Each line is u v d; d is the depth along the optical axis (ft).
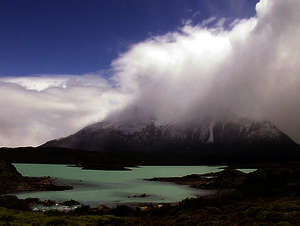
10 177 308.40
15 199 187.32
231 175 341.00
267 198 168.45
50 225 101.30
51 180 356.38
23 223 100.83
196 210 137.39
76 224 104.37
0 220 105.91
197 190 293.84
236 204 148.56
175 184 359.66
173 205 177.58
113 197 243.40
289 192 175.32
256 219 99.55
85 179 414.41
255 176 232.94
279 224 88.53
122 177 463.42
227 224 96.78
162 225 107.65
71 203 201.26
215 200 167.12
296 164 376.89
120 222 117.50
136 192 278.46
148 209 162.81
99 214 152.35
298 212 102.47
